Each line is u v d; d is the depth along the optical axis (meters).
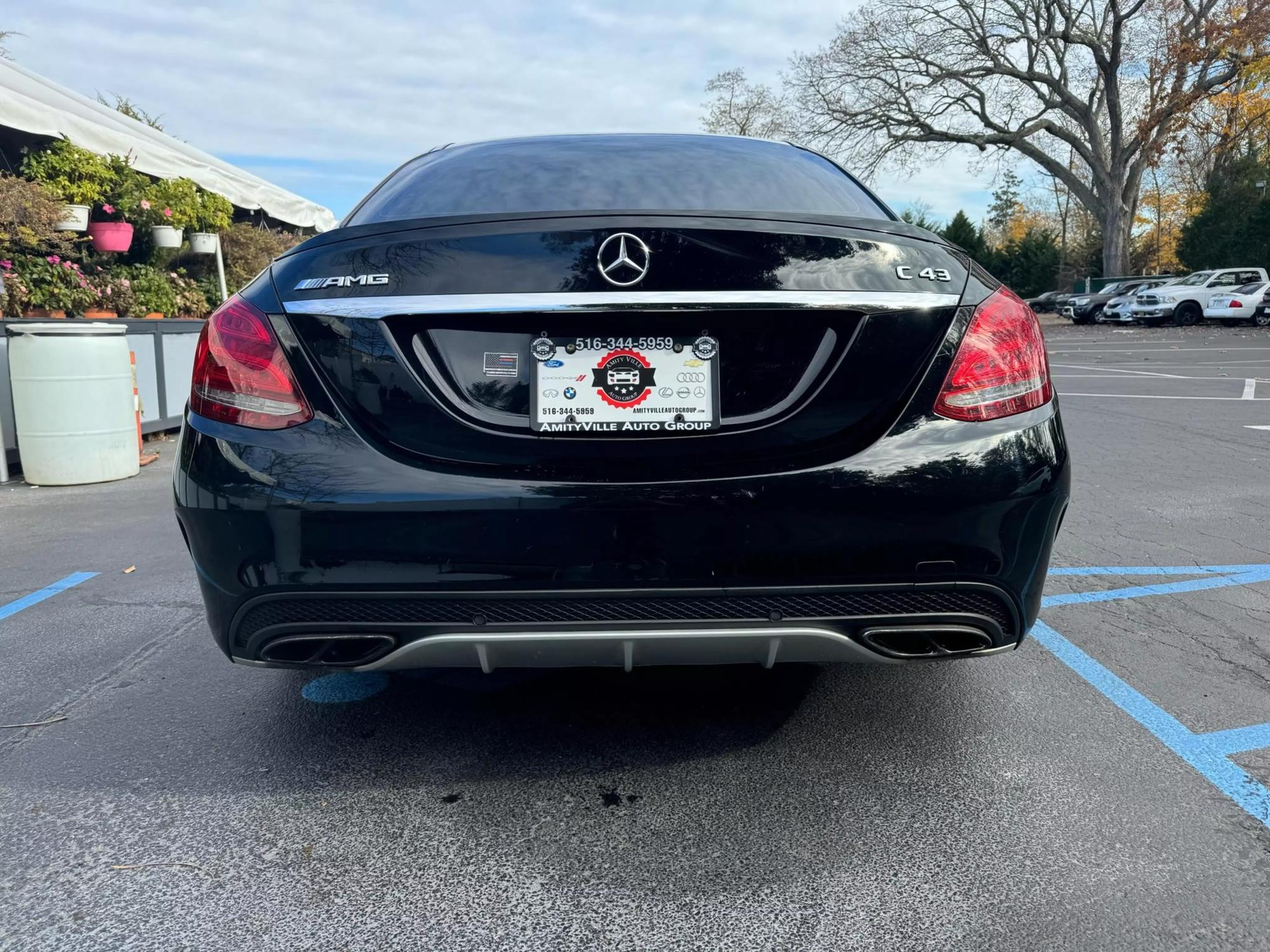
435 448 1.80
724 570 1.79
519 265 1.80
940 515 1.81
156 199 9.51
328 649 1.88
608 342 1.80
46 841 1.94
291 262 1.94
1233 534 4.44
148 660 2.98
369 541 1.79
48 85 9.62
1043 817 1.99
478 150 2.62
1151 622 3.25
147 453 7.23
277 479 1.80
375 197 2.45
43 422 5.88
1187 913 1.68
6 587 3.78
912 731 2.41
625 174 2.39
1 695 2.71
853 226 1.92
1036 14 33.31
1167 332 25.92
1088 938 1.61
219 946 1.61
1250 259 36.94
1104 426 8.01
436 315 1.79
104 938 1.63
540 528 1.77
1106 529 4.57
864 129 34.94
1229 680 2.74
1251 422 8.23
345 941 1.62
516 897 1.74
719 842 1.91
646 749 2.32
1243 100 32.72
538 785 2.15
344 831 1.97
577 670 2.84
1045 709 2.54
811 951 1.59
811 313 1.80
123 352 6.16
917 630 1.85
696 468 1.80
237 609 1.87
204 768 2.25
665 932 1.64
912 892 1.74
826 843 1.90
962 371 1.86
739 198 2.31
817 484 1.79
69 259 8.41
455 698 2.65
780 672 2.81
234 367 1.86
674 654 1.85
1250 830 1.95
